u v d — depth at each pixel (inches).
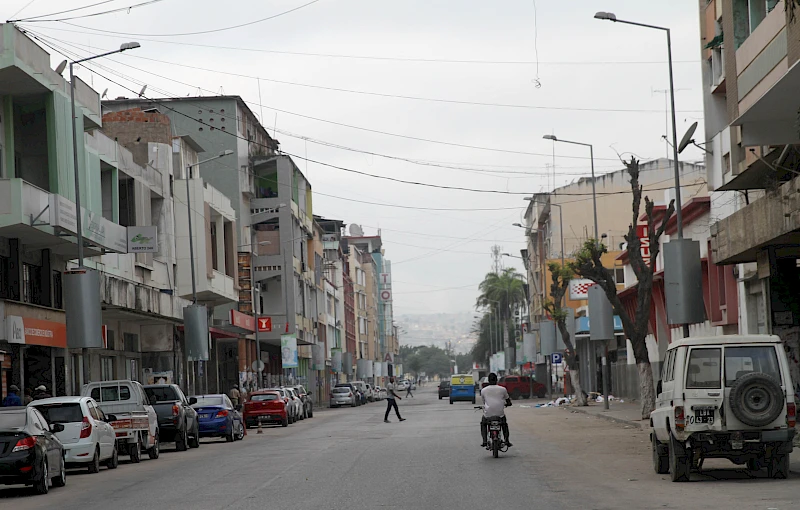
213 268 2362.2
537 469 782.5
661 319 2075.5
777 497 549.0
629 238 1509.6
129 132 2089.1
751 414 631.2
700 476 698.8
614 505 539.8
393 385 1802.4
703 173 3348.9
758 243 965.2
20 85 1262.3
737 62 928.3
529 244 4879.4
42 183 1331.2
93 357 1653.5
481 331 6594.5
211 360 2551.7
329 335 4448.8
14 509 639.1
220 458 1042.7
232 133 2891.2
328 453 1023.0
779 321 1007.6
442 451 1004.6
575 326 2918.3
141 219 1846.7
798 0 654.5
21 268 1301.7
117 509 597.9
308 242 3828.7
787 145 949.2
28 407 789.9
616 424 1498.5
